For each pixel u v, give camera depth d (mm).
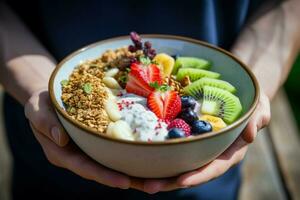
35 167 576
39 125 389
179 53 459
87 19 521
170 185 369
